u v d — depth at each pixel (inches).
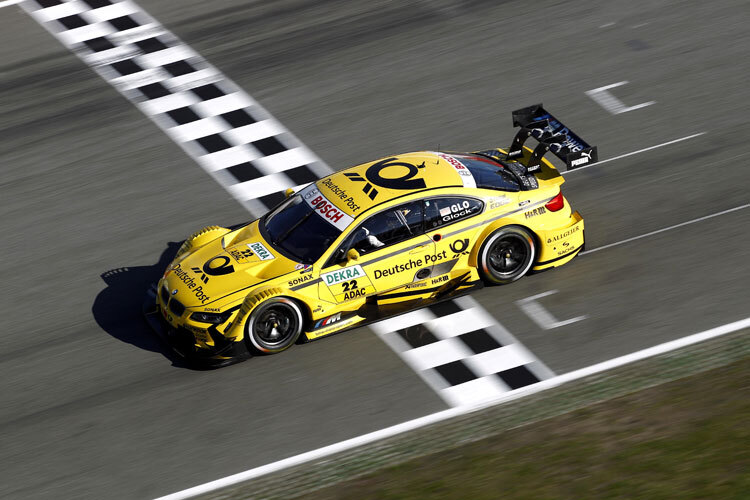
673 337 1627.7
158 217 2092.8
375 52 2657.5
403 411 1521.9
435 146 2260.1
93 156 2317.9
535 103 2386.8
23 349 1727.4
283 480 1403.8
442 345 1659.7
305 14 2871.6
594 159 1772.9
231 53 2709.2
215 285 1631.4
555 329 1676.9
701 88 2379.4
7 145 2378.2
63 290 1887.3
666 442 1387.8
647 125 2263.8
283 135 2348.7
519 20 2748.5
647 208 1988.2
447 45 2659.9
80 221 2097.7
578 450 1391.5
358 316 1704.0
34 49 2783.0
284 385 1594.5
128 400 1587.1
